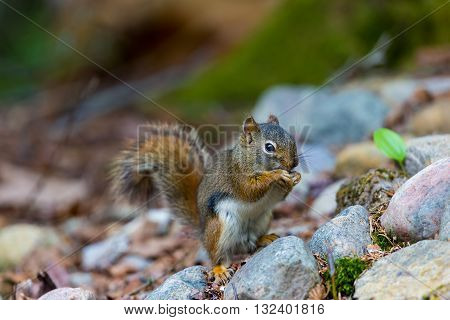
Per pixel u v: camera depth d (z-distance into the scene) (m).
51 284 6.46
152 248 7.77
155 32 18.78
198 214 6.74
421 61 10.72
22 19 20.28
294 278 4.53
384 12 11.58
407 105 9.12
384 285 4.43
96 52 18.19
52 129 15.13
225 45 17.69
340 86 11.17
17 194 11.02
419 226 4.91
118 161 7.55
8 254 7.95
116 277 7.29
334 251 5.02
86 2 18.94
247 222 6.36
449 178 4.95
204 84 14.32
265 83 13.21
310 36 12.65
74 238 8.84
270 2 17.67
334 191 7.18
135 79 17.58
